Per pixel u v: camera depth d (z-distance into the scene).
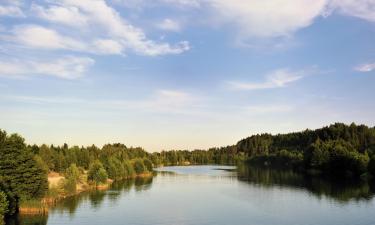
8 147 75.06
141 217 73.94
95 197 99.69
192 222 70.12
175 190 116.38
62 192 101.88
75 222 68.81
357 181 135.38
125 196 102.19
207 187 124.06
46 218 71.38
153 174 189.50
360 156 158.50
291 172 187.12
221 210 81.06
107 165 152.38
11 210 69.75
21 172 75.19
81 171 144.62
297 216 74.44
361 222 69.00
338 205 85.31
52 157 171.00
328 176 158.75
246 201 92.56
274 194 104.06
